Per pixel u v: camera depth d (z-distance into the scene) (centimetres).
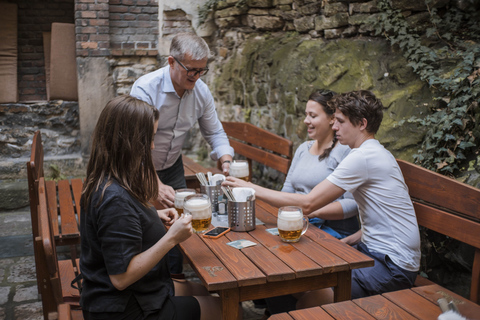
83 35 493
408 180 233
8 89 507
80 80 498
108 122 165
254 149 387
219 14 499
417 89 303
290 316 154
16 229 424
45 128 513
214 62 525
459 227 207
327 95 256
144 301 168
